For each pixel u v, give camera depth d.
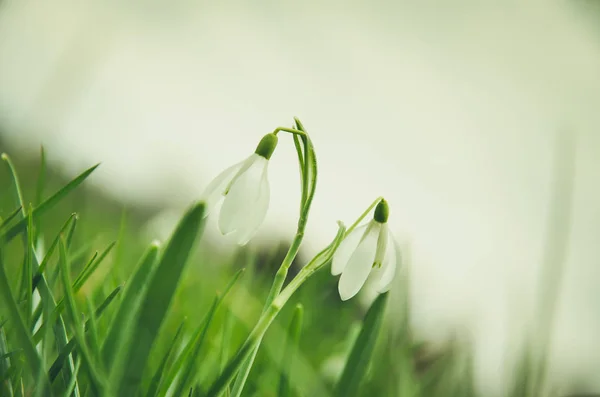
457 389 0.44
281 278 0.34
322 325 0.64
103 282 0.42
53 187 0.69
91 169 0.36
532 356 0.40
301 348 0.54
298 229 0.33
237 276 0.36
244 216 0.34
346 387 0.36
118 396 0.32
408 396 0.41
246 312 0.53
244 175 0.34
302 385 0.38
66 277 0.33
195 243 0.32
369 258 0.35
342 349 0.54
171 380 0.35
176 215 0.73
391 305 0.42
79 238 0.51
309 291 0.65
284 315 0.59
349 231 0.34
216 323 0.50
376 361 0.43
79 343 0.32
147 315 0.32
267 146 0.34
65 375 0.35
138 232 0.79
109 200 0.86
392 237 0.35
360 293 0.63
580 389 0.55
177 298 0.52
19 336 0.32
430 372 0.46
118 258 0.44
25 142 0.60
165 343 0.46
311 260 0.34
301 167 0.34
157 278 0.32
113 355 0.33
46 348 0.35
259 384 0.42
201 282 0.60
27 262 0.35
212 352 0.43
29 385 0.36
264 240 0.71
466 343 0.46
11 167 0.37
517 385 0.40
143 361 0.32
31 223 0.35
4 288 0.32
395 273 0.35
